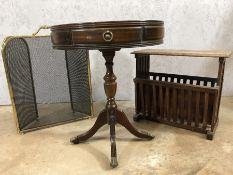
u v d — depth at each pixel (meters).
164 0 1.72
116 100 1.96
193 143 1.22
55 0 1.73
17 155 1.17
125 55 1.85
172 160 1.08
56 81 1.63
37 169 1.05
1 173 1.03
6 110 1.82
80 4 1.74
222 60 1.18
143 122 1.52
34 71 1.54
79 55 1.50
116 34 0.86
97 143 1.26
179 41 1.81
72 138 1.26
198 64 1.84
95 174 1.00
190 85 1.28
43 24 1.78
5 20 1.76
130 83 1.92
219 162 1.05
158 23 0.97
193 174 0.98
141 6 1.74
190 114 1.34
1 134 1.40
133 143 1.24
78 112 1.67
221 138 1.26
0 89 1.91
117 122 1.21
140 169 1.02
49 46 1.52
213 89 1.21
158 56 1.85
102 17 1.77
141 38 0.91
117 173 1.00
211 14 1.73
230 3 1.70
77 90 1.61
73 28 0.88
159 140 1.26
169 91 1.38
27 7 1.74
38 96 1.63
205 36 1.78
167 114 1.43
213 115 1.24
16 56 1.35
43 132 1.42
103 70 1.89
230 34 1.77
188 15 1.74
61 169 1.04
